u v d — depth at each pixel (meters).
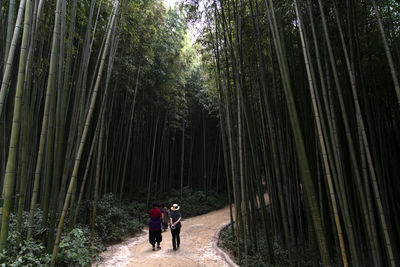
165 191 10.81
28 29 2.23
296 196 4.46
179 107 10.67
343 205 2.58
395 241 3.73
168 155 11.67
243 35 4.66
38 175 2.59
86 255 2.92
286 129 4.50
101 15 5.09
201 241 5.23
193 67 12.05
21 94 2.18
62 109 2.88
